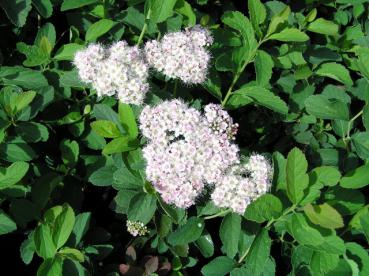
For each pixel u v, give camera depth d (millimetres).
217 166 247
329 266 226
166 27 305
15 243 288
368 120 268
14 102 258
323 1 373
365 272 231
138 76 263
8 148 258
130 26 313
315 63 325
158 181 246
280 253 291
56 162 300
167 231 263
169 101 266
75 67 292
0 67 281
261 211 225
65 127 303
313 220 212
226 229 249
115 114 263
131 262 275
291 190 222
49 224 237
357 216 251
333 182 227
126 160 251
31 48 288
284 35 272
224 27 343
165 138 250
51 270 222
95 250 266
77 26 320
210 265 265
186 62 270
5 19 321
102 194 317
